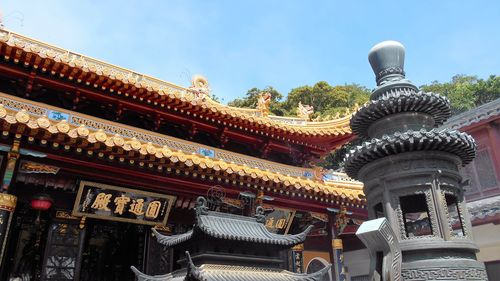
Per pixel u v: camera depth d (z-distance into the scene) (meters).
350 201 18.48
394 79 8.34
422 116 7.95
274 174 16.16
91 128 15.08
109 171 13.84
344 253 24.08
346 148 47.50
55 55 14.25
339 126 20.77
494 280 16.88
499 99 22.00
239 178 15.34
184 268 8.36
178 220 16.34
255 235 8.92
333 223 19.16
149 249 15.41
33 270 15.77
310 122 21.36
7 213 11.70
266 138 19.89
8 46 13.39
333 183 19.47
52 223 13.75
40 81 15.10
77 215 14.05
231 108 19.80
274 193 17.06
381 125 8.09
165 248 15.68
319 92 58.44
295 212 18.47
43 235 15.85
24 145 12.19
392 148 7.15
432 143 7.02
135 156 13.12
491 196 21.66
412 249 6.57
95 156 13.06
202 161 14.24
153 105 16.88
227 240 8.14
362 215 19.78
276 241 8.70
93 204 14.18
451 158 7.29
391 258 6.27
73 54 17.59
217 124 18.48
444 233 6.63
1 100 13.58
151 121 17.62
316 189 17.09
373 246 6.49
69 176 13.60
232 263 8.20
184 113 17.52
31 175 13.29
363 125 8.50
